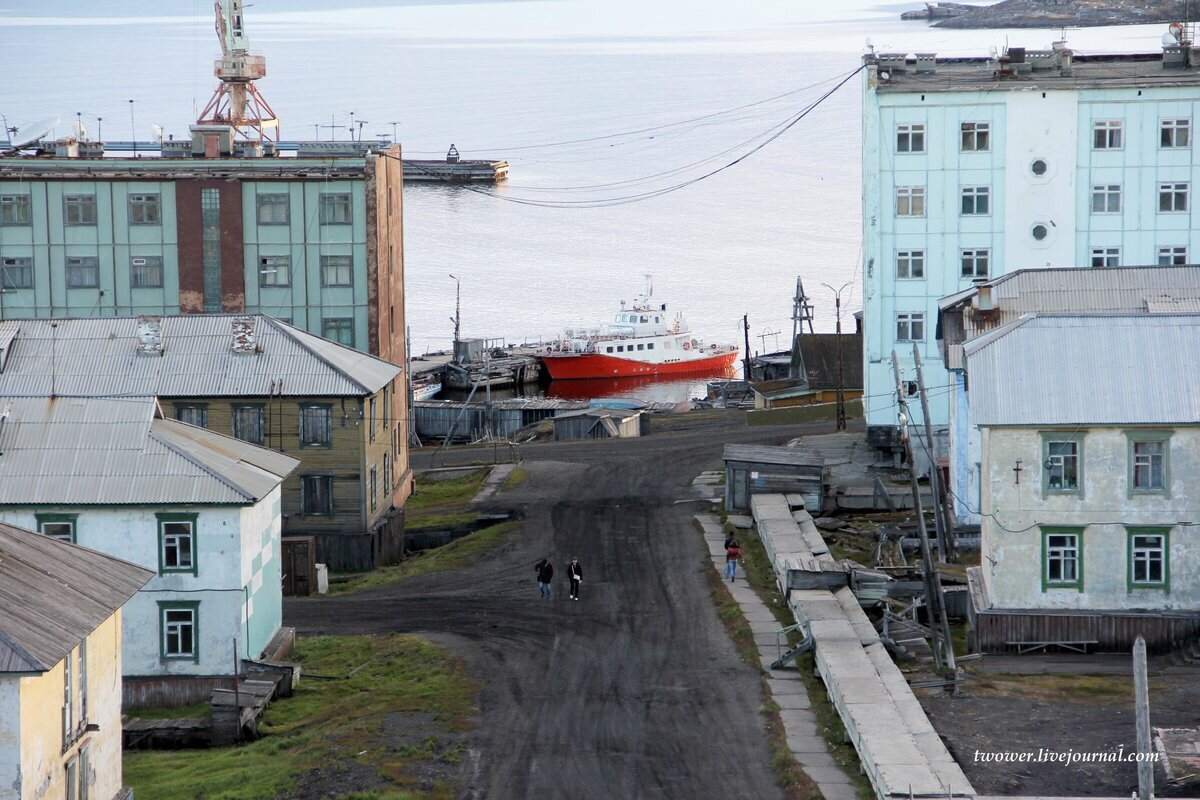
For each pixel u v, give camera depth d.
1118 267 79.50
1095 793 44.72
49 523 59.81
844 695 51.31
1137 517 60.06
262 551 62.78
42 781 40.38
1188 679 56.69
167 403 81.69
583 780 47.94
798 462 84.50
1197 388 60.22
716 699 55.22
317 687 59.97
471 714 54.53
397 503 93.19
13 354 83.31
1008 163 95.94
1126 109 95.38
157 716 58.03
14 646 38.69
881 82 96.31
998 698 54.34
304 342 84.44
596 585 72.88
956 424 76.06
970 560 72.44
